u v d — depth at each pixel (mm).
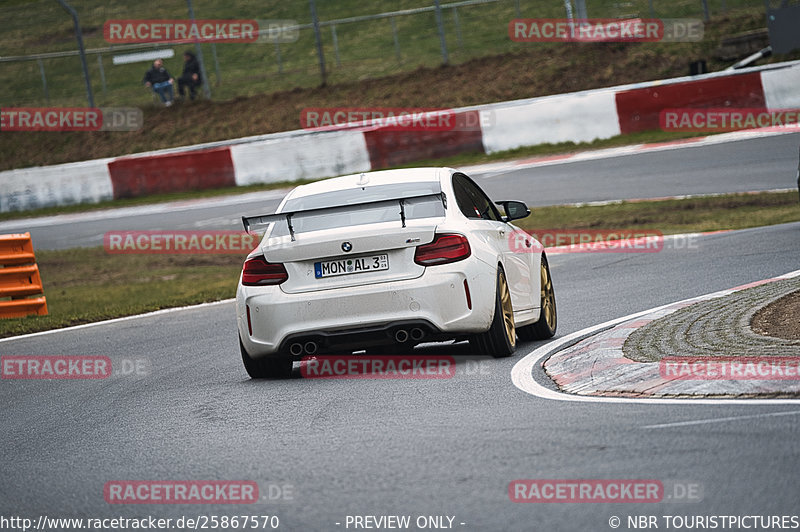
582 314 34781
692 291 36375
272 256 26422
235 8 169875
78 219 97500
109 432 22594
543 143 97500
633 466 15461
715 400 19500
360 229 26016
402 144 99062
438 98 118625
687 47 118875
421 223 26172
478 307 25953
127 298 56125
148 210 96688
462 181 29594
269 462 17938
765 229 53500
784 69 91562
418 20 151000
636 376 21891
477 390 22891
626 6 137750
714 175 75812
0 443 22859
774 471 14586
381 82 124562
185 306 50812
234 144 106688
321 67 125688
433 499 14656
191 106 127562
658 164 83312
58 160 122125
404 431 19312
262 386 26688
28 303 52531
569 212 69625
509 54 124750
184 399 25984
